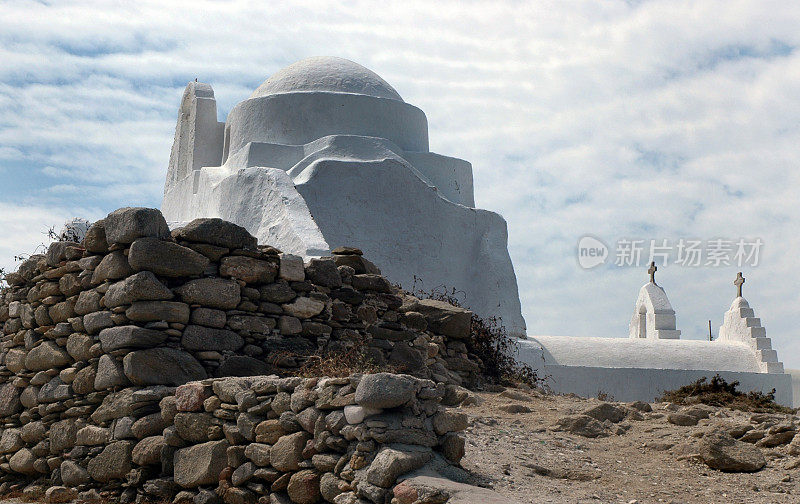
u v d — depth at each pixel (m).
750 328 19.08
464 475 6.39
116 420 8.37
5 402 10.37
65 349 9.47
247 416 7.21
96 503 8.12
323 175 16.88
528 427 9.03
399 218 17.47
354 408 6.29
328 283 10.12
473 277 18.45
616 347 18.23
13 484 9.72
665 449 8.50
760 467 7.83
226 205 16.92
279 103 18.86
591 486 7.20
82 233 12.87
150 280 8.48
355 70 20.12
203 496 7.32
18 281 10.81
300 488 6.52
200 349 8.68
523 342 17.55
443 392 6.66
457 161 19.47
